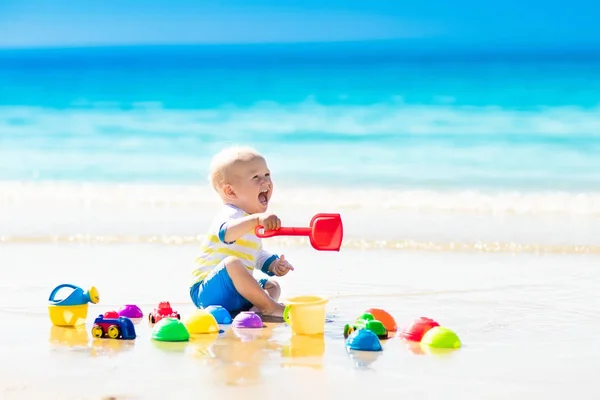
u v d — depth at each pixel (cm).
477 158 1354
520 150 1422
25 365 395
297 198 995
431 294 573
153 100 2219
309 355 412
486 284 601
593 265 662
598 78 2238
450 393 348
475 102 1991
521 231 793
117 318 458
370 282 612
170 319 457
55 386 359
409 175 1208
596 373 380
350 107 2014
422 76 2442
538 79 2275
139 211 914
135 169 1332
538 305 537
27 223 854
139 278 630
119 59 3622
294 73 2667
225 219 527
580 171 1211
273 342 442
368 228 809
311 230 487
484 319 501
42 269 662
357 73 2595
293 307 461
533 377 373
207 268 533
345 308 537
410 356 411
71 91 2416
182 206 940
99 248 745
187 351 421
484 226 819
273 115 1945
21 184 1173
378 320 475
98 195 1038
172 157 1464
